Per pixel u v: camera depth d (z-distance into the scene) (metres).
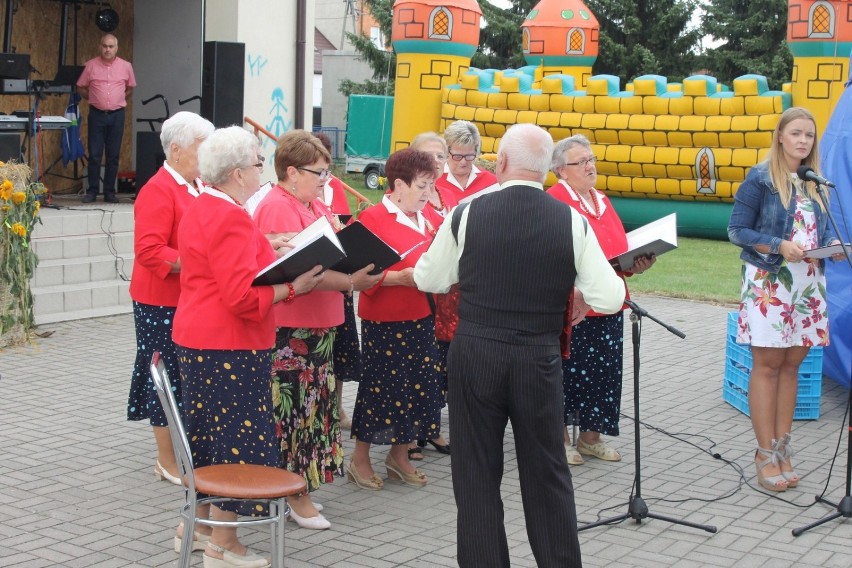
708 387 7.61
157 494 5.04
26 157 12.66
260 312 3.86
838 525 4.79
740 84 15.85
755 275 5.27
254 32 12.57
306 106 13.30
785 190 5.21
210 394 3.97
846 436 6.33
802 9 15.24
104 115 11.68
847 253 4.83
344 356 5.80
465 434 3.65
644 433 6.37
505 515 4.91
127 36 13.20
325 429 4.73
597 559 4.34
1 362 7.67
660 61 29.42
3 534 4.49
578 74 20.62
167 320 4.95
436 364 5.27
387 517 4.86
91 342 8.38
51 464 5.46
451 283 3.83
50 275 9.30
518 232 3.56
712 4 29.44
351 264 4.48
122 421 6.29
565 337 3.77
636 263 4.77
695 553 4.43
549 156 3.73
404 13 18.16
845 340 6.95
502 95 17.70
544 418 3.59
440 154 5.57
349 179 27.67
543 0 21.14
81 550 4.34
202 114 12.15
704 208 16.95
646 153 16.77
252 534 4.62
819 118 15.30
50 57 13.21
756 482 5.41
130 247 10.25
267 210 4.58
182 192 4.85
